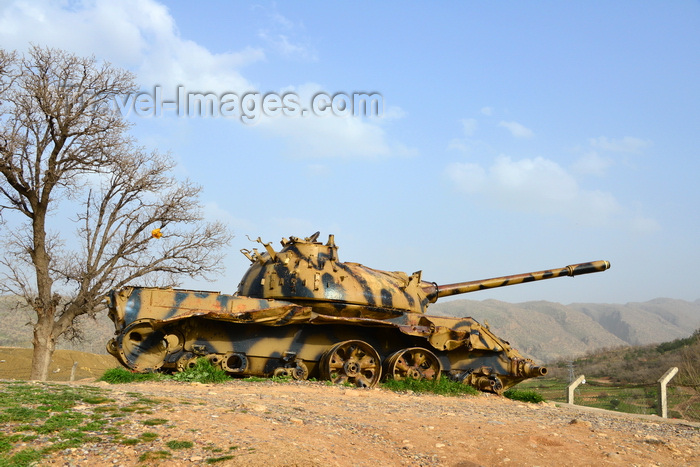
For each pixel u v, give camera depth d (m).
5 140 23.70
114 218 26.66
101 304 25.97
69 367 39.38
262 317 19.45
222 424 10.76
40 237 24.97
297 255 21.47
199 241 28.45
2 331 67.44
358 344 20.53
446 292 25.28
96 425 10.16
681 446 12.46
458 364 23.03
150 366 18.50
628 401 32.06
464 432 11.98
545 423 14.41
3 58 24.30
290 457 9.08
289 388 17.70
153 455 9.02
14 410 10.51
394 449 10.45
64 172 25.61
